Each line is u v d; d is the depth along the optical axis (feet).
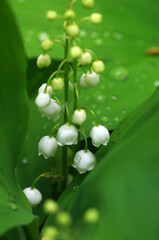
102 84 1.23
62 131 0.95
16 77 0.89
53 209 0.79
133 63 1.35
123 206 0.79
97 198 0.81
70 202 0.94
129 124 0.97
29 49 1.27
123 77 1.27
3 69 0.88
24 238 0.92
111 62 1.34
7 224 0.83
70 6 0.90
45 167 1.05
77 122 0.95
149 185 0.80
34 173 1.04
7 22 0.85
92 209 0.77
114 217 0.79
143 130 0.85
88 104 1.14
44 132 1.08
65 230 0.82
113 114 1.12
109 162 0.84
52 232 0.78
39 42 1.31
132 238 0.77
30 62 1.19
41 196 0.99
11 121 0.92
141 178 0.81
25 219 0.85
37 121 1.09
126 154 0.83
